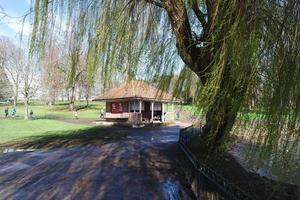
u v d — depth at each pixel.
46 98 58.75
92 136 30.42
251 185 6.84
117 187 13.23
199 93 7.21
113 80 10.88
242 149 6.43
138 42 11.24
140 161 18.33
